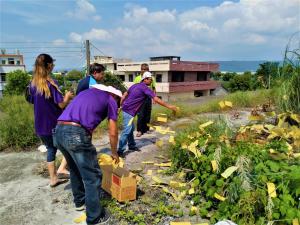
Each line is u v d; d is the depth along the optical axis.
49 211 3.56
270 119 5.63
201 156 3.85
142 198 3.72
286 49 5.61
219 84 51.62
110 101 3.13
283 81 5.63
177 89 42.22
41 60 3.84
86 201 3.17
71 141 2.95
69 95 4.00
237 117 8.33
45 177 4.59
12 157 5.66
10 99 14.31
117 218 3.33
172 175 4.46
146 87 5.26
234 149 3.75
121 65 47.03
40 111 3.88
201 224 3.13
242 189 3.10
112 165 3.82
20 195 3.98
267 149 3.72
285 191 2.98
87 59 18.97
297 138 4.21
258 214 2.99
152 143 6.21
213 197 3.42
